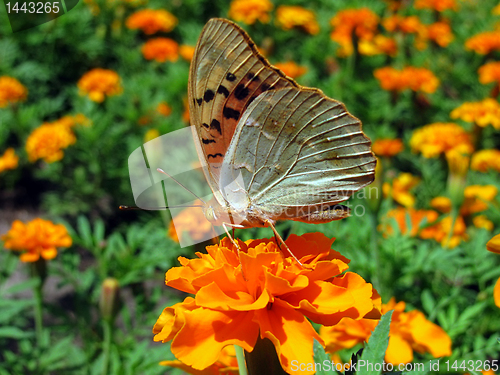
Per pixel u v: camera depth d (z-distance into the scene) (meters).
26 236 0.26
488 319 0.24
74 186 0.44
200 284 0.15
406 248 0.25
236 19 0.49
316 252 0.16
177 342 0.15
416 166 0.41
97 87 0.43
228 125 0.17
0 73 0.48
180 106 0.45
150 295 0.33
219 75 0.16
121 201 0.43
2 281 0.26
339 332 0.20
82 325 0.28
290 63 0.42
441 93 0.50
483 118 0.33
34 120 0.47
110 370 0.25
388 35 0.53
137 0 0.53
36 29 0.50
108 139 0.43
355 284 0.15
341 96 0.44
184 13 0.57
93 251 0.29
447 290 0.26
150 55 0.47
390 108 0.44
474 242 0.25
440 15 0.56
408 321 0.20
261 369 0.15
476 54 0.51
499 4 0.60
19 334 0.24
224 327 0.15
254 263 0.15
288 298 0.15
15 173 0.47
